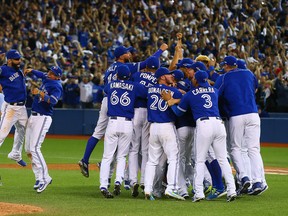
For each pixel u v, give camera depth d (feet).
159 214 102.73
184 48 283.18
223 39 297.94
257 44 299.38
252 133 125.49
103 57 289.53
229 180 117.39
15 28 331.57
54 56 297.53
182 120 121.70
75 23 325.42
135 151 125.70
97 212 104.17
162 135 118.62
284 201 119.44
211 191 121.90
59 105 286.87
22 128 135.44
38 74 130.52
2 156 207.72
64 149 232.53
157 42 291.17
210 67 133.80
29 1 343.87
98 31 320.50
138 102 125.18
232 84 125.49
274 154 225.35
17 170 167.02
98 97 277.03
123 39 309.22
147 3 341.21
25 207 106.42
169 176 118.52
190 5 328.70
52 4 341.82
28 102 276.62
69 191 130.41
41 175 127.95
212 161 121.08
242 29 298.15
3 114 133.08
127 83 122.72
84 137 276.41
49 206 110.01
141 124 125.59
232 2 322.96
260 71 265.34
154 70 126.41
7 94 132.57
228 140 128.98
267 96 260.42
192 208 109.40
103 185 121.08
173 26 307.99
